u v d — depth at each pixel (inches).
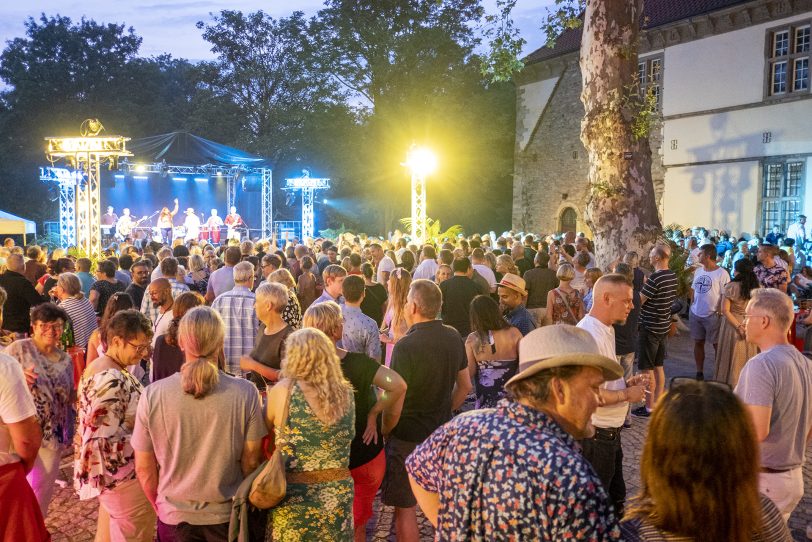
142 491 145.5
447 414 173.3
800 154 850.1
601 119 486.6
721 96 949.2
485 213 1636.3
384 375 157.9
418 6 1589.6
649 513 75.2
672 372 404.2
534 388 83.1
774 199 890.1
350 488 133.3
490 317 191.0
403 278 248.2
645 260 482.6
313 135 1694.1
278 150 1806.1
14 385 137.5
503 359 190.7
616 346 259.3
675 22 987.9
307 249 486.3
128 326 145.9
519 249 473.4
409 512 169.8
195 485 125.8
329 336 159.9
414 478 88.1
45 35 2025.1
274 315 190.5
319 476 129.2
